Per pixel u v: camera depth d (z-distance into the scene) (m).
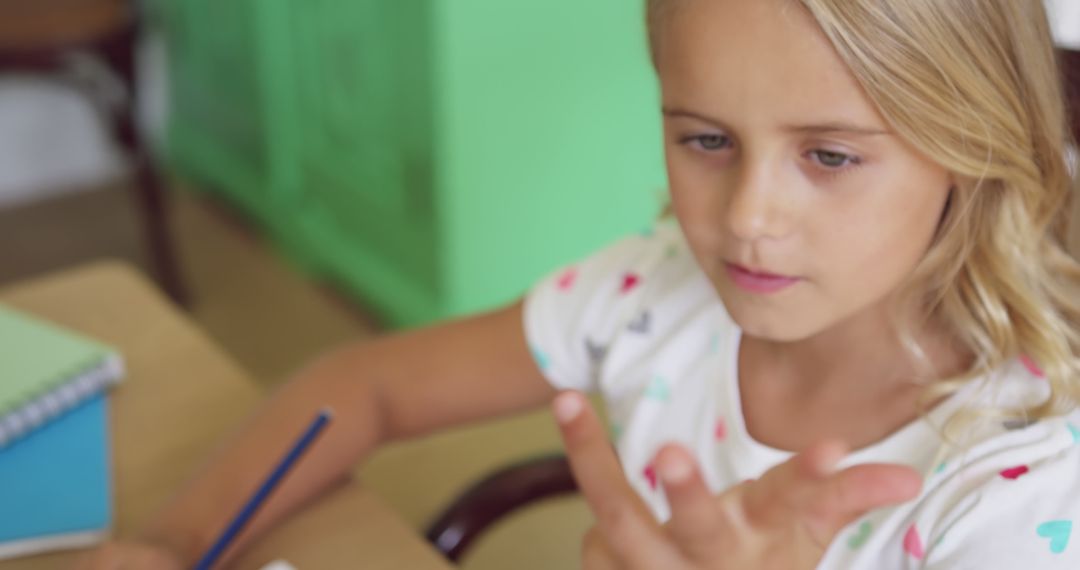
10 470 0.80
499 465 1.54
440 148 1.81
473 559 1.15
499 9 1.72
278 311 2.32
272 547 0.73
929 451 0.66
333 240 2.29
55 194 2.82
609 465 0.45
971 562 0.60
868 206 0.55
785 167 0.55
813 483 0.44
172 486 0.79
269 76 2.32
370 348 0.88
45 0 2.23
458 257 1.90
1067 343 0.64
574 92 1.84
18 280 2.46
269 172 2.47
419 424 0.88
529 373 0.87
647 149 1.94
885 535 0.64
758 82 0.53
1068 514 0.59
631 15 1.82
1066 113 0.72
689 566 0.44
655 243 0.86
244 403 0.88
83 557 0.73
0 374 0.85
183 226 2.69
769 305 0.59
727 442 0.75
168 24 2.75
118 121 2.28
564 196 1.92
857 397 0.70
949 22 0.53
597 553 0.48
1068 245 0.70
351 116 2.09
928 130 0.54
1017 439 0.62
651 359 0.80
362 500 0.78
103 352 0.88
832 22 0.51
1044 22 0.60
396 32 1.84
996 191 0.61
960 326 0.65
